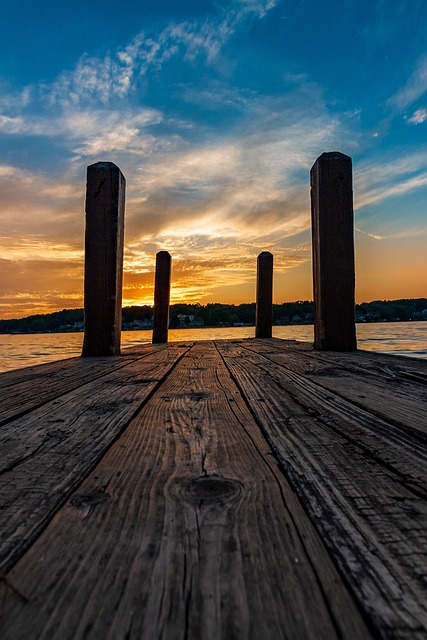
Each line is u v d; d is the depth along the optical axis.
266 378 2.47
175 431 1.38
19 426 1.45
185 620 0.52
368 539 0.69
